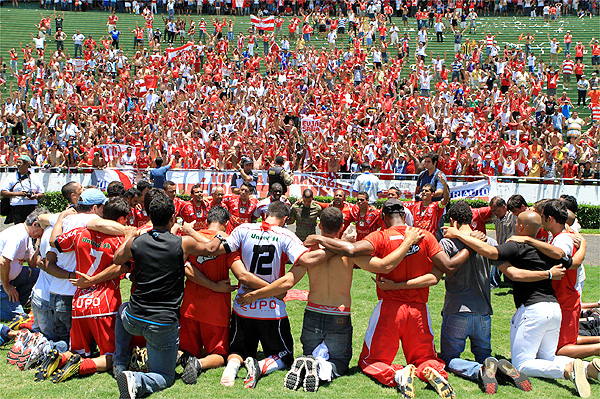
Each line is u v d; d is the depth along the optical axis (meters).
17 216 11.74
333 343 5.85
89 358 6.01
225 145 19.19
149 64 30.27
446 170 17.62
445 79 29.19
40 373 5.66
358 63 29.89
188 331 6.11
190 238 5.77
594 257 12.21
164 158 18.23
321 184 17.64
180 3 42.00
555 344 5.93
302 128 21.14
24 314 7.18
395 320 5.76
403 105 24.41
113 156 19.19
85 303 5.86
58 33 33.31
